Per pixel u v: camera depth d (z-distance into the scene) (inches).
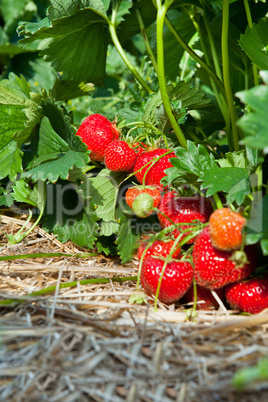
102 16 29.5
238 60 31.1
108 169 28.1
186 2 29.6
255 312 25.3
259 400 22.1
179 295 25.2
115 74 51.1
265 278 25.4
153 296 25.5
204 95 29.6
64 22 28.7
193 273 25.2
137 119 29.4
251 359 22.9
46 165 28.1
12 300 24.9
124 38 33.1
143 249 25.8
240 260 24.1
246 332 24.0
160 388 22.5
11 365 22.8
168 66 34.3
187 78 41.6
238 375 21.2
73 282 26.2
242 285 25.3
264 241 23.6
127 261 28.7
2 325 23.8
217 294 26.0
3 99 29.5
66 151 28.8
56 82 32.0
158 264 25.1
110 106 41.9
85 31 30.3
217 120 33.8
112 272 27.6
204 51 30.7
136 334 23.9
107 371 22.8
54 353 23.1
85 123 28.2
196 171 26.0
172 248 24.9
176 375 22.7
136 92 37.5
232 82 33.0
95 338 23.6
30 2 56.9
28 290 26.2
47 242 29.5
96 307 25.2
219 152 32.4
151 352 23.2
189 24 32.6
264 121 22.1
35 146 29.7
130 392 22.3
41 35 29.3
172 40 33.2
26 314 24.5
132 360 23.0
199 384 22.5
